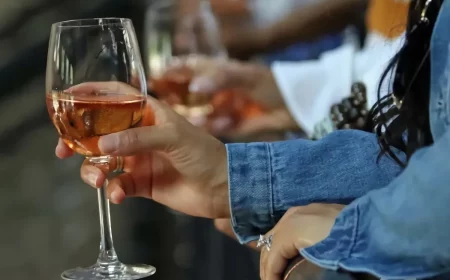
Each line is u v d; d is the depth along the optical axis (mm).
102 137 1146
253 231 1222
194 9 1705
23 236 2650
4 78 3033
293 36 2049
